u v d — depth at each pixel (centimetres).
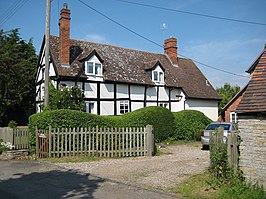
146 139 1612
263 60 859
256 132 748
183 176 1008
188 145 2202
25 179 998
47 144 1466
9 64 2486
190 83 3278
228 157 823
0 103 2542
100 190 848
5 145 1589
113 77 2547
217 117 3434
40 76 2709
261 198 685
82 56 2533
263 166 730
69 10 2411
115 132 1559
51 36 2595
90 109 2409
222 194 738
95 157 1485
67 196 788
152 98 2822
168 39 3472
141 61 3031
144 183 926
